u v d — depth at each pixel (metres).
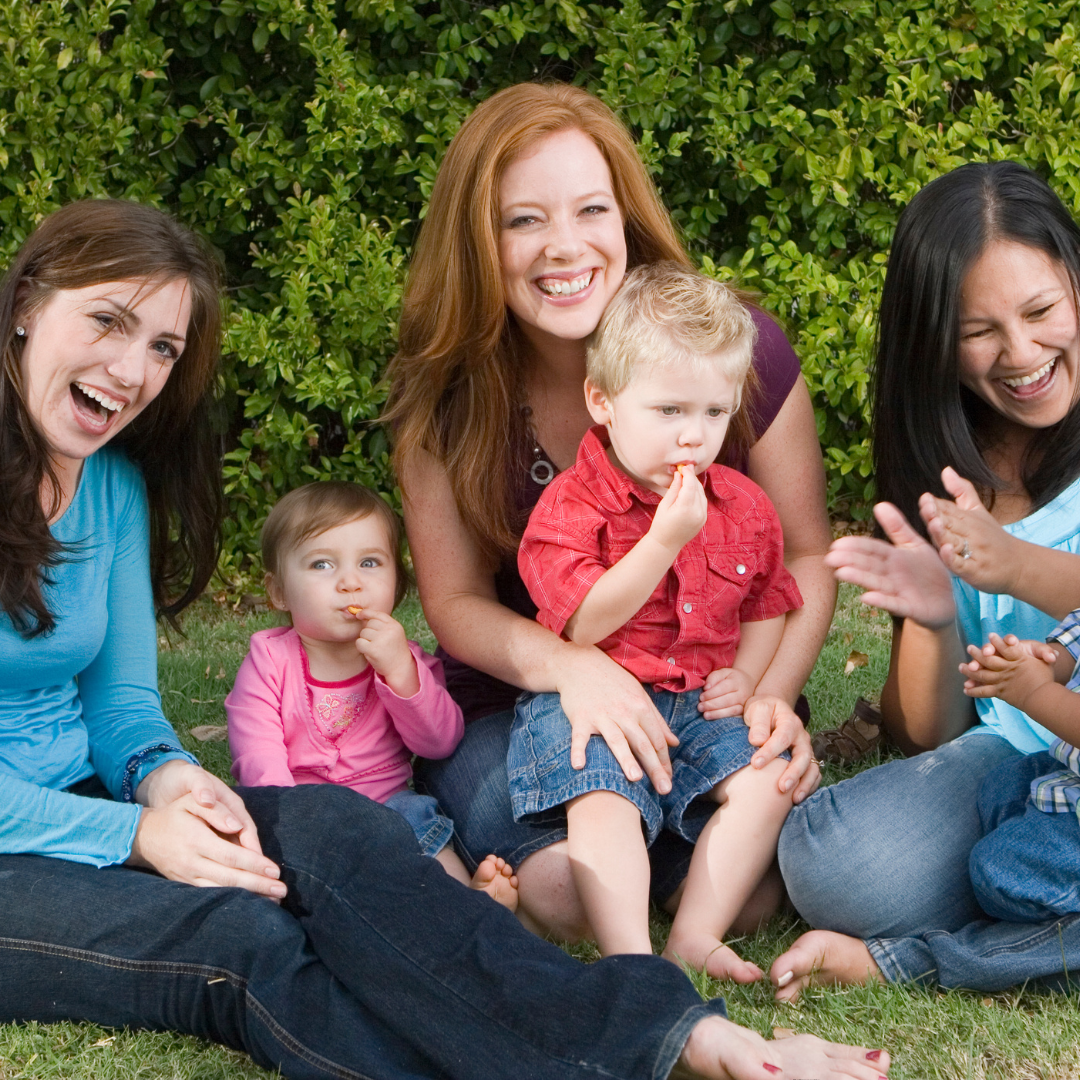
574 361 2.95
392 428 3.11
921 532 2.92
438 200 2.84
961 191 2.65
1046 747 2.67
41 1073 2.13
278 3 5.12
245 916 2.18
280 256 5.35
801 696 3.12
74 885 2.26
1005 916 2.41
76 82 5.06
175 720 3.91
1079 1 5.29
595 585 2.67
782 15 5.24
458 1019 2.03
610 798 2.53
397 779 2.97
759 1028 2.27
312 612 2.88
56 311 2.40
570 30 5.37
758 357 2.99
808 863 2.55
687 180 5.52
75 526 2.65
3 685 2.54
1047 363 2.66
